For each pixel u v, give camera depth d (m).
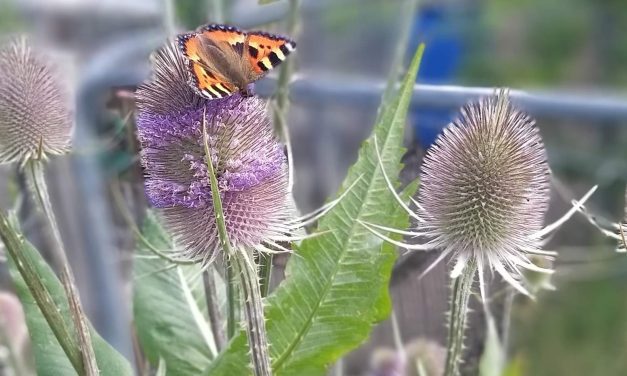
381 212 0.45
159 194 0.44
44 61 0.50
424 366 0.58
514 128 0.45
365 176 0.45
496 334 0.52
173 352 0.52
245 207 0.43
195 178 0.43
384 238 0.43
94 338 0.47
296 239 0.44
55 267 0.62
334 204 0.44
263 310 0.44
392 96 0.52
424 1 1.17
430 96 0.57
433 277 0.59
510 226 0.44
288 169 0.47
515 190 0.44
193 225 0.44
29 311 0.47
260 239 0.43
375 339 0.69
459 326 0.45
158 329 0.52
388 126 0.45
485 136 0.44
